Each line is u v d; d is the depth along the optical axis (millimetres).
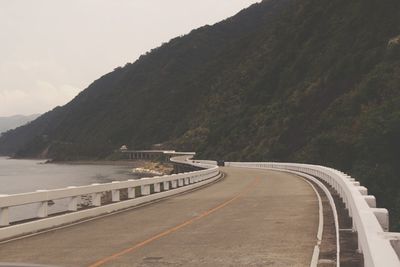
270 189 28422
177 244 11453
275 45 135125
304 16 125125
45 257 10266
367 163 46594
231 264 9086
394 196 39750
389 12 85375
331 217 15156
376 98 63562
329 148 60188
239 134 113312
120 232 13773
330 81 85000
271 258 9492
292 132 84875
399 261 4652
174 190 27812
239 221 15164
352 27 94125
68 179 110250
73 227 15203
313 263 8875
